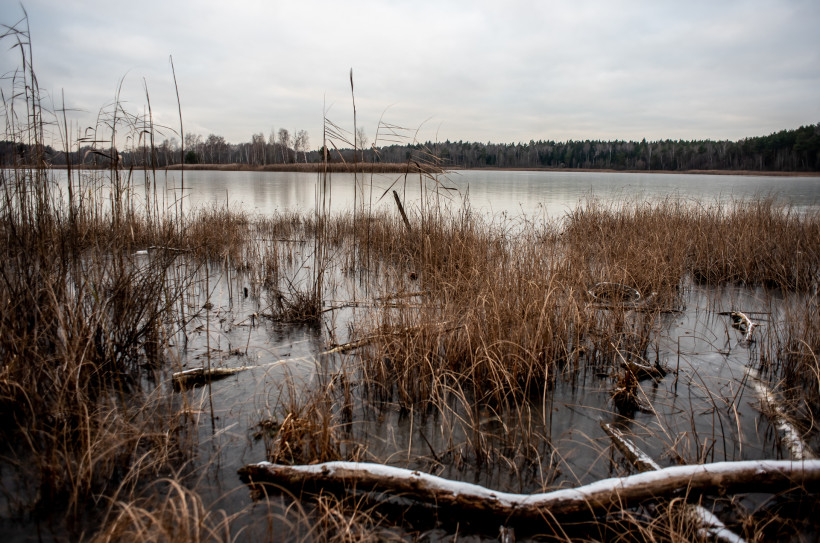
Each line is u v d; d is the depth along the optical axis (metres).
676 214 13.54
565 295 6.41
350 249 11.06
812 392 4.75
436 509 3.17
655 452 3.95
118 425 3.74
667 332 6.61
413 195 27.77
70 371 3.93
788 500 3.21
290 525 3.03
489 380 4.87
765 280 9.09
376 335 5.34
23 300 4.69
